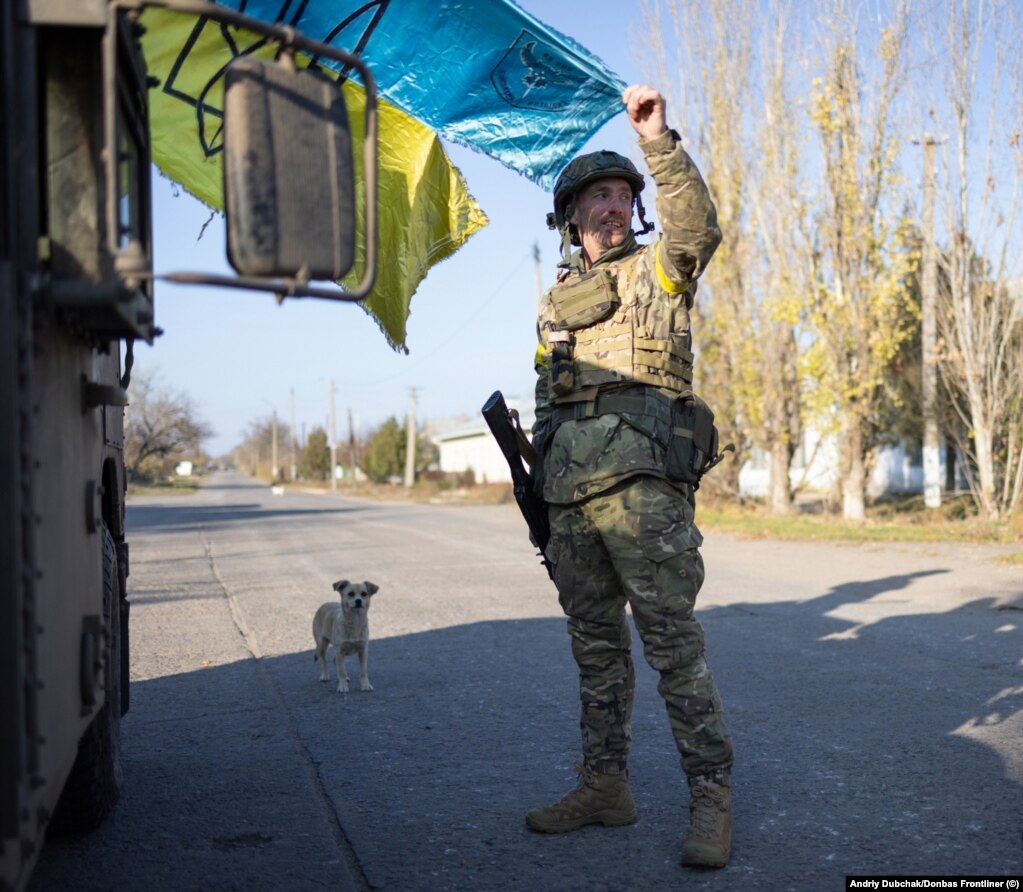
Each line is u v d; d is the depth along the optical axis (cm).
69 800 333
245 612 934
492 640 761
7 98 176
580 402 321
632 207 337
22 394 176
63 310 204
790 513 2225
